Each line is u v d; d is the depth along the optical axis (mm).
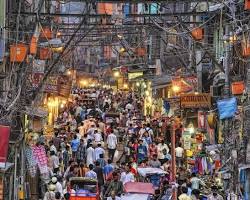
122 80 99562
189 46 51250
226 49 39250
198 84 46781
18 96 27141
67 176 36094
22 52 29141
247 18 30938
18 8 31625
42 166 33062
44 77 33031
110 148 44531
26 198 32906
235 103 32688
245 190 31094
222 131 37781
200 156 39281
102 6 41344
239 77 35438
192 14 33875
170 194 30969
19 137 29953
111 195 33719
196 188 30938
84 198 31719
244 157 31062
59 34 47406
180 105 43281
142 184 30750
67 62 74000
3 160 24812
